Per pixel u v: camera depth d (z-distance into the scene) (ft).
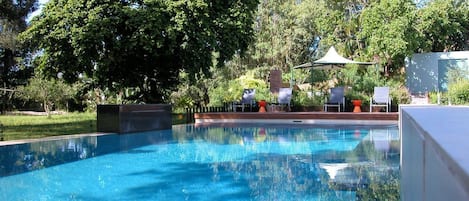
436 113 9.43
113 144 28.37
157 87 51.57
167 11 43.29
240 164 20.68
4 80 56.85
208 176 17.81
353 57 70.74
